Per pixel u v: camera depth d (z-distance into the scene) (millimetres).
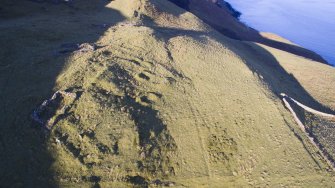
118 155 12766
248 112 15766
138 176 12180
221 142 13977
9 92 15586
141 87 16672
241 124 14992
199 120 15125
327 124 16766
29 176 11648
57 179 11703
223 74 18734
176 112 15438
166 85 16938
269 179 12312
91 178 11852
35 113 14109
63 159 12383
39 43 20156
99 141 13180
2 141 12867
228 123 15047
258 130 14656
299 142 14227
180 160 13062
